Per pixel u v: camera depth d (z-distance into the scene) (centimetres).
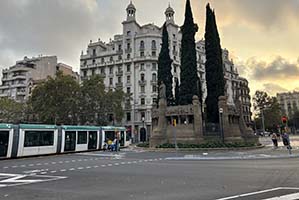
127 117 7394
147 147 3375
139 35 7644
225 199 731
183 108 3244
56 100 5131
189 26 3597
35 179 1165
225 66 9956
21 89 8706
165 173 1282
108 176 1221
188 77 3488
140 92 7412
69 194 845
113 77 7831
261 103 8719
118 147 3356
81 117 5466
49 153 2828
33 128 2689
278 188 864
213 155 2252
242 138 3422
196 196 777
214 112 3462
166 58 4091
